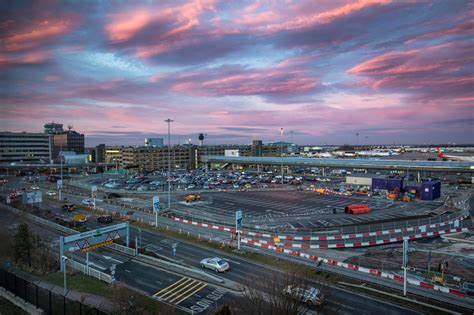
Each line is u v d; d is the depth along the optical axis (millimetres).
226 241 54719
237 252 48438
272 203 95250
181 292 36219
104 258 48062
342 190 113875
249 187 131125
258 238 57875
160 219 72438
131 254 49531
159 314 29281
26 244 46375
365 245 53500
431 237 58531
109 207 87062
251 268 42406
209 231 61969
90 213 79250
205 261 42844
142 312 29766
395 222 69812
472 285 34688
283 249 48719
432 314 30172
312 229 64188
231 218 75000
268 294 28000
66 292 36031
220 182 146000
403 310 30875
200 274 40938
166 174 192250
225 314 27828
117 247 51875
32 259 46625
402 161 146000
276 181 146500
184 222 69062
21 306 33062
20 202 91875
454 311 30641
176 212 82125
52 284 38469
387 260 46062
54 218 72500
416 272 41062
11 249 51188
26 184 147375
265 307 25594
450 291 34375
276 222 71188
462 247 52594
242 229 64250
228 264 42844
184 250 50656
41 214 76312
